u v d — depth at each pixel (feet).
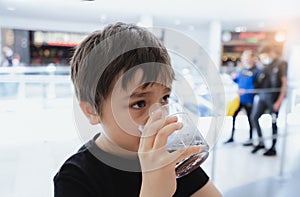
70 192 1.56
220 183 8.41
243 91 11.03
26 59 25.16
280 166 9.61
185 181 1.86
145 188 1.27
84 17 20.10
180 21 23.71
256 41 31.09
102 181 1.58
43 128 10.03
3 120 11.60
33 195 6.91
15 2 16.31
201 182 1.96
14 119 11.69
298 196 7.97
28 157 8.69
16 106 13.16
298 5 17.92
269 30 29.63
